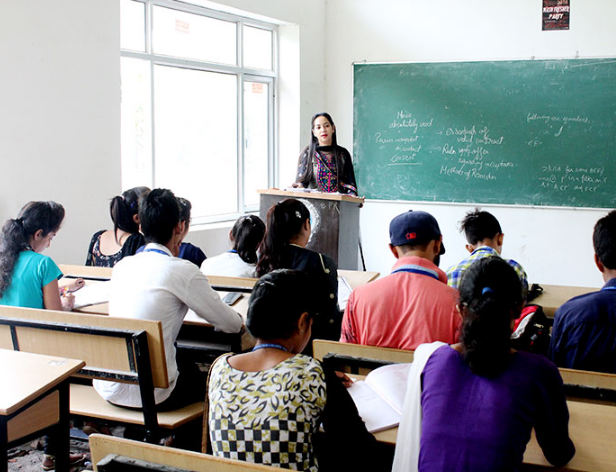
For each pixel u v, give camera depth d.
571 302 2.02
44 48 3.92
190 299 2.19
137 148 5.07
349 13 6.22
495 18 5.75
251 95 6.11
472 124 5.90
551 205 5.79
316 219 4.61
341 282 3.21
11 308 2.20
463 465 1.27
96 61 4.29
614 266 2.06
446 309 1.87
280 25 6.14
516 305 1.39
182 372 2.32
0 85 3.69
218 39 5.68
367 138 6.25
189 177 5.60
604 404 1.76
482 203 5.98
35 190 3.93
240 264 2.98
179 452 1.28
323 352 1.95
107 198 4.44
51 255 4.07
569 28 5.58
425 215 2.04
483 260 1.43
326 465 1.55
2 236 2.47
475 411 1.30
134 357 2.07
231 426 1.38
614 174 5.59
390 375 1.76
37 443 2.71
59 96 4.04
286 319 1.47
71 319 2.12
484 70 5.81
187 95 5.48
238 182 6.09
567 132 5.66
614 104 5.52
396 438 1.53
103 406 2.27
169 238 2.28
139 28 4.97
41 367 1.84
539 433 1.35
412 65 6.02
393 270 1.99
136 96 5.01
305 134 6.29
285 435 1.35
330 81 6.38
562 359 2.02
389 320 1.92
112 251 3.19
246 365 1.45
